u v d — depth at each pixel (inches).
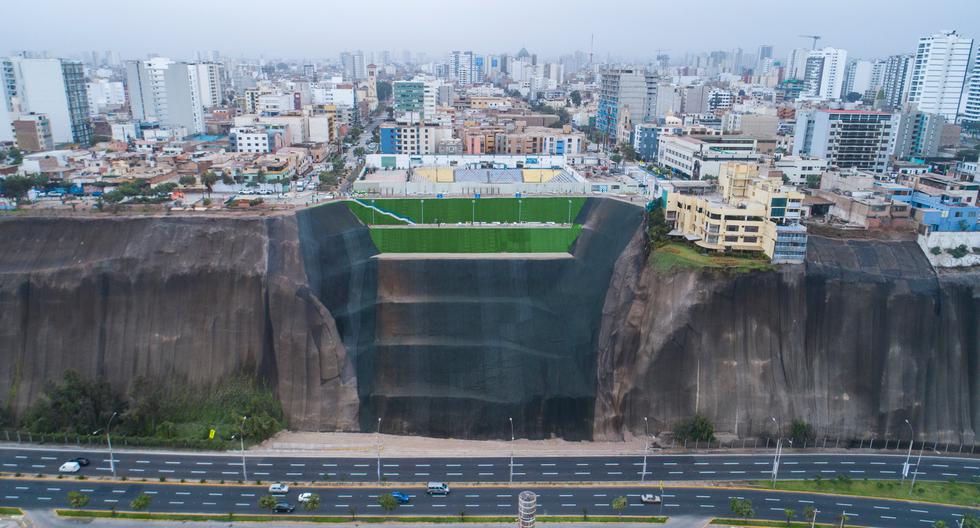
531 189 6043.3
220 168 7485.2
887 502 3865.7
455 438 4756.4
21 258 4822.8
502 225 5669.3
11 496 3708.2
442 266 5246.1
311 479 3969.0
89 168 7500.0
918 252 4874.5
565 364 4916.3
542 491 3909.9
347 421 4699.8
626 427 4687.5
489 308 5132.9
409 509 3688.5
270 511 3639.3
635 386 4667.8
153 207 5251.0
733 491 3941.9
